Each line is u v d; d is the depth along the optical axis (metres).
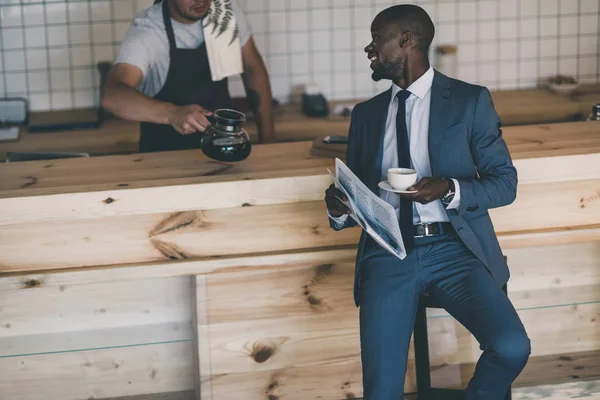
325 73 5.19
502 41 5.27
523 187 3.11
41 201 2.81
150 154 3.38
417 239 2.70
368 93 5.25
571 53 5.33
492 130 2.66
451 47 5.07
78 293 3.17
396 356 2.63
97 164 3.23
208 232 2.99
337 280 3.11
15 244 2.91
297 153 3.32
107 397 3.22
